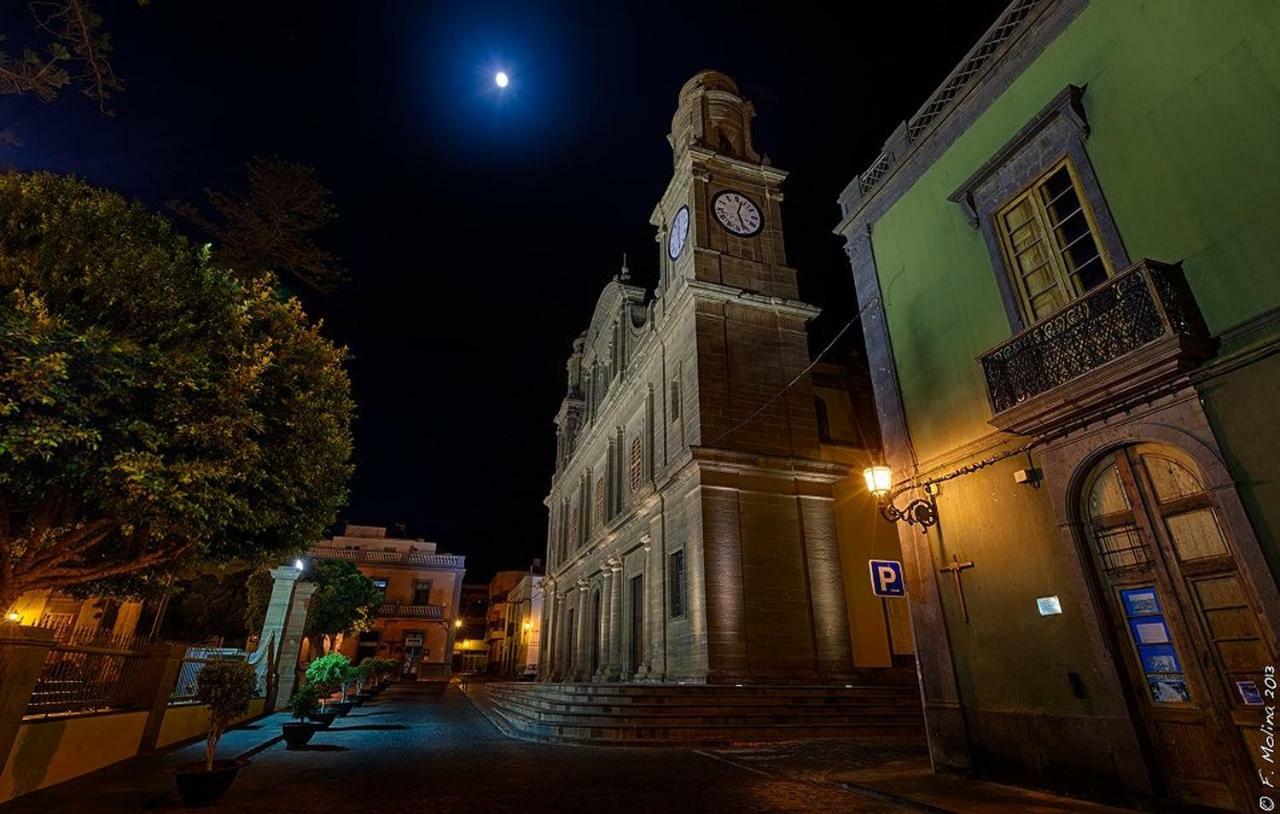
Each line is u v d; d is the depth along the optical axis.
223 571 9.45
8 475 5.68
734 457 17.77
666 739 12.28
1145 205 6.58
